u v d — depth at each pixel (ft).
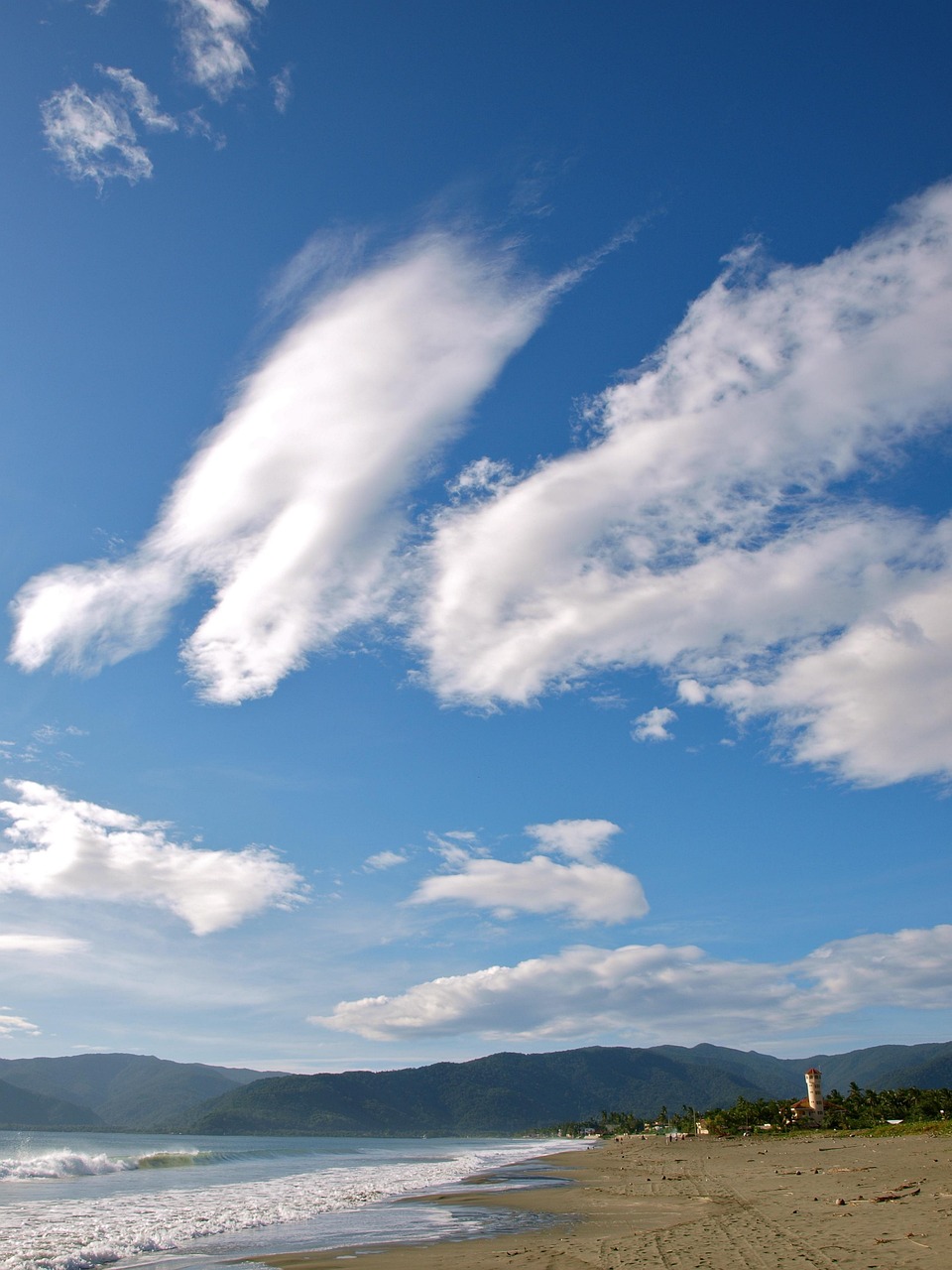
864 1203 94.68
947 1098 313.32
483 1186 188.96
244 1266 80.74
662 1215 107.34
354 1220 122.21
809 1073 399.65
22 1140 575.79
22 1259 86.63
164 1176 243.81
